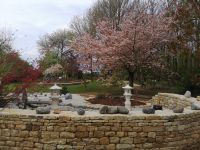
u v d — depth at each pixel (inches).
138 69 1079.6
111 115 366.3
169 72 1112.8
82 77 1545.3
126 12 1497.3
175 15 1059.9
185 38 1023.0
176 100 617.6
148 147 373.7
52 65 1488.7
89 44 1112.8
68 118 357.7
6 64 567.5
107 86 1182.3
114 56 1024.2
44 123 357.7
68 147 357.7
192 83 1011.3
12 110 391.9
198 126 425.7
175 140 389.4
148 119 373.4
